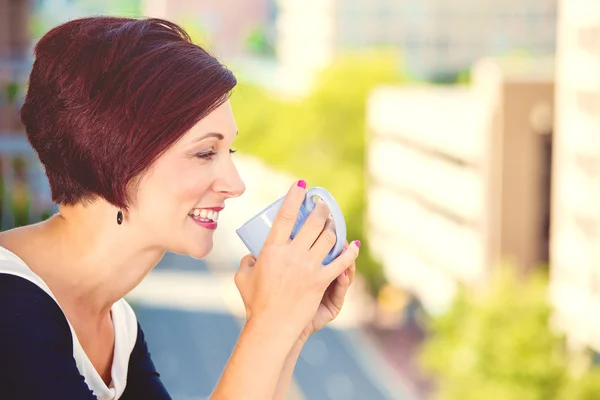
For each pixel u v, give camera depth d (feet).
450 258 209.36
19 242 5.20
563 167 176.55
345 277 5.78
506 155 196.95
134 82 4.72
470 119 202.08
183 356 197.67
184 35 5.02
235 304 235.81
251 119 311.47
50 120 4.81
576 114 172.14
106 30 4.80
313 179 257.96
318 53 409.49
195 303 235.20
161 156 4.87
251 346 4.94
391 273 236.84
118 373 5.63
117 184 4.82
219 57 5.04
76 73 4.75
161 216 4.98
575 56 171.12
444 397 130.31
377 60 261.24
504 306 123.34
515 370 119.55
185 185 4.93
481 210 198.70
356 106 256.52
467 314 130.00
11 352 4.50
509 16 411.13
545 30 414.82
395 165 233.14
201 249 5.12
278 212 5.12
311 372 193.16
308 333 5.84
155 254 5.22
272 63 506.48
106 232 5.08
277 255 5.02
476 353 122.01
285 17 461.78
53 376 4.56
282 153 286.25
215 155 5.02
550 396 119.03
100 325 5.49
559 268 178.09
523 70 199.72
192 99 4.77
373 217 246.88
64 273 5.16
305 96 283.79
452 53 411.75
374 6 403.95
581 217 171.12
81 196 4.99
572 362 120.88
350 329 215.51
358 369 195.11
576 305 171.32
